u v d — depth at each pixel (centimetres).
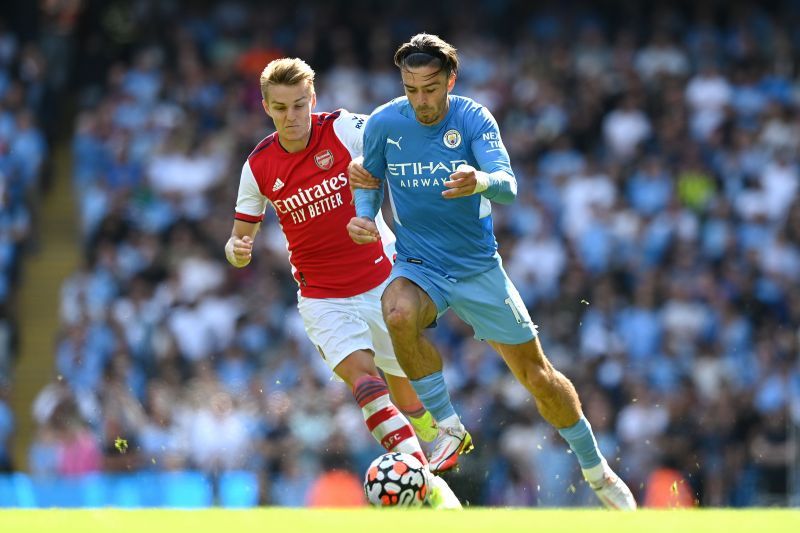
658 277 5675
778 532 1557
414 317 2277
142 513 1767
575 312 5522
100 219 6019
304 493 4634
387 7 7319
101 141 6456
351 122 2547
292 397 4856
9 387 5625
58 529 1562
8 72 6712
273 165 2533
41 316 6109
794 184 6238
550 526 1578
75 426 4778
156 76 6788
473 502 4628
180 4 7288
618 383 5100
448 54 2198
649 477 4809
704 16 7338
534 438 4666
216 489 4584
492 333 2394
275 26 7200
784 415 5103
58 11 7175
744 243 6044
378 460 2231
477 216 2325
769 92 6869
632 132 6512
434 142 2280
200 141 6481
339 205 2538
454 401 4919
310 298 2595
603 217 5950
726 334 5466
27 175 6266
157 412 4925
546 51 7069
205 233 5956
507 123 6681
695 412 4972
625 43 7006
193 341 5422
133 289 5509
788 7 7356
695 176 6222
